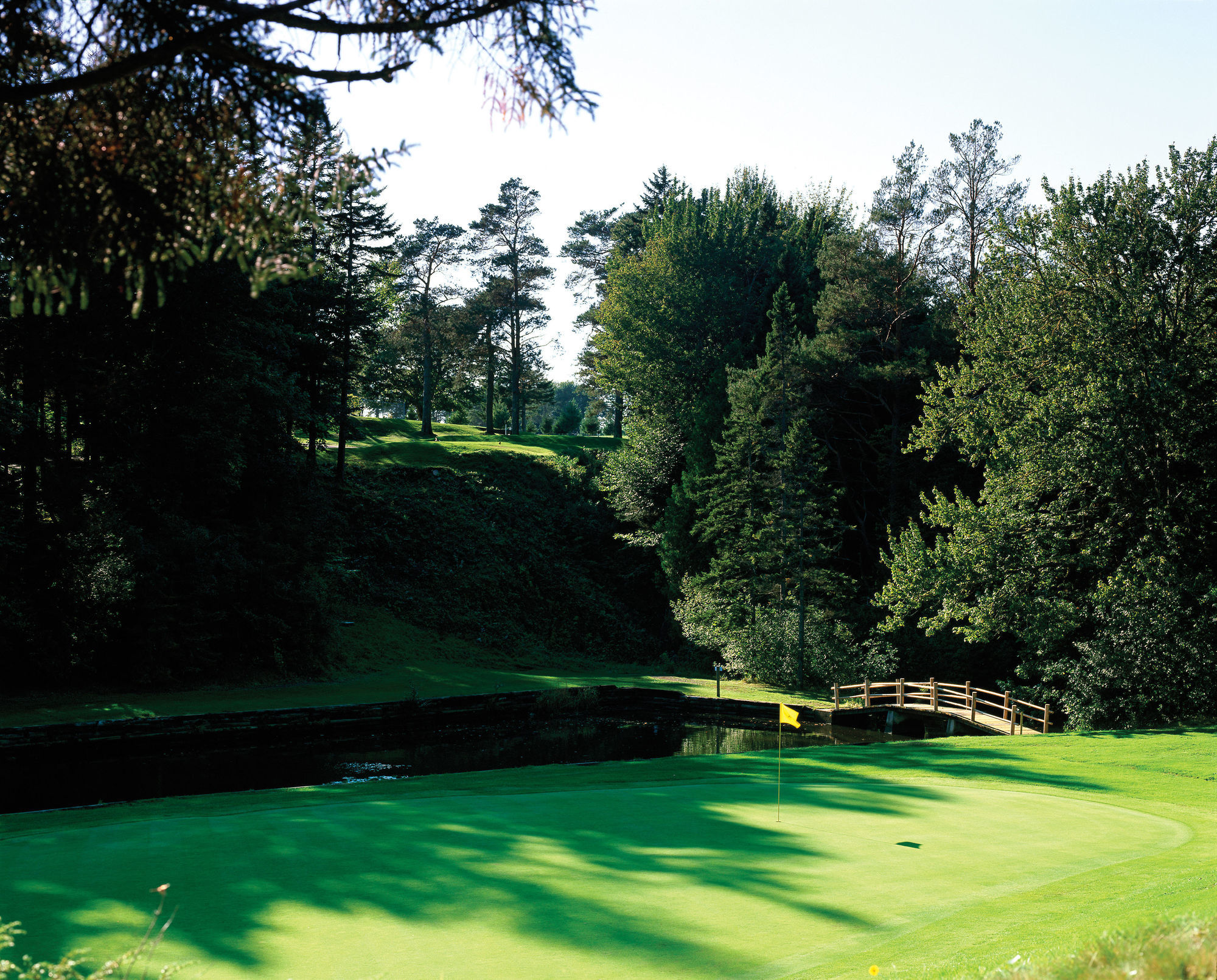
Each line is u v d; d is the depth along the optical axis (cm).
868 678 3641
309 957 664
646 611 4850
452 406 7800
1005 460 2709
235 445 3294
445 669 3791
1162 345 2586
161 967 637
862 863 998
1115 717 2608
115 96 507
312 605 3519
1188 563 2614
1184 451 2581
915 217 4353
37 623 2761
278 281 540
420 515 4766
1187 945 543
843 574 3819
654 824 1177
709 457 4447
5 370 2814
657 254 5462
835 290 4375
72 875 871
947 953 693
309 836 1060
